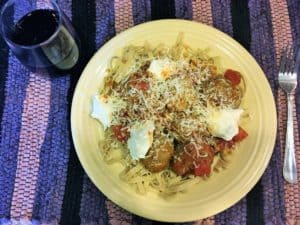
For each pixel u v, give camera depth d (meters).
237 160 0.32
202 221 0.32
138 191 0.31
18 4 0.33
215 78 0.33
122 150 0.33
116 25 0.36
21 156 0.33
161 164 0.31
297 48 0.35
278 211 0.32
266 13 0.36
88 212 0.32
